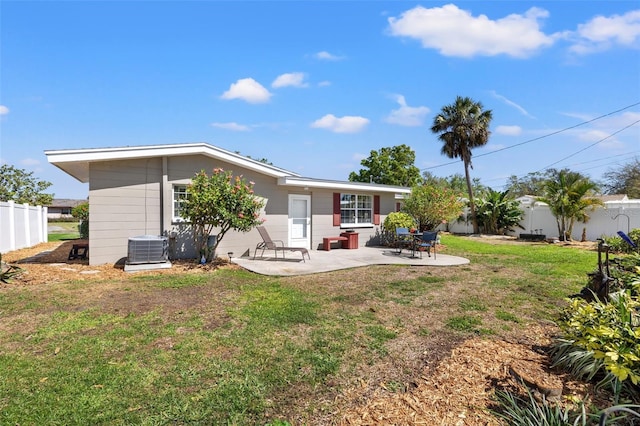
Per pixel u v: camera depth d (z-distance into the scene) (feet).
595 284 13.39
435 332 13.25
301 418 7.79
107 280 21.53
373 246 45.39
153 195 28.55
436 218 46.83
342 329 13.50
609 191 97.45
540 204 64.69
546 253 39.19
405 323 14.30
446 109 70.85
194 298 17.84
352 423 7.58
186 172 30.19
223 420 7.66
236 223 26.91
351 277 24.00
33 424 7.37
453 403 8.29
